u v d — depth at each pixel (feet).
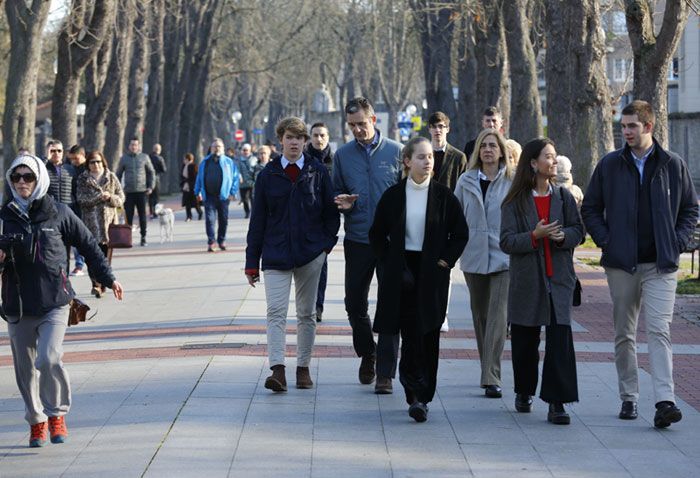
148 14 185.88
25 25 105.09
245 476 31.68
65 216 35.78
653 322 37.88
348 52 315.58
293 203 42.39
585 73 96.89
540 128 125.70
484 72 157.79
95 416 38.83
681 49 244.83
